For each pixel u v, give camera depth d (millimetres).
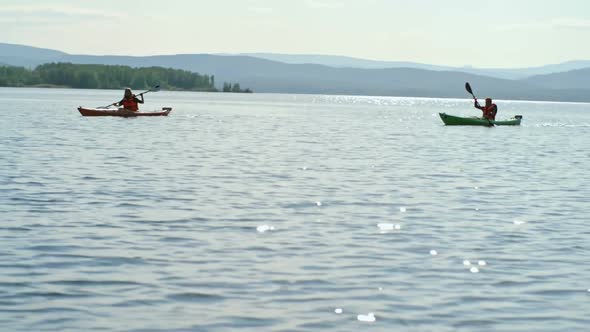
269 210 17703
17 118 57938
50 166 25578
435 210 18156
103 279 11266
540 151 37312
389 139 44656
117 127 48875
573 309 10141
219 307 9984
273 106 132000
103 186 21062
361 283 11305
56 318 9398
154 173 24375
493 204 19250
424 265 12516
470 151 36375
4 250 12992
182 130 48281
